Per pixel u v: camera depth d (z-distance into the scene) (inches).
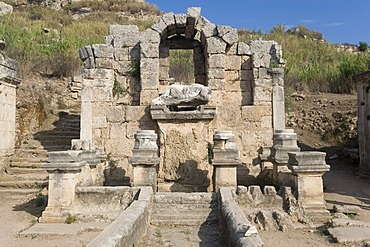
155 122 505.0
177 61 1095.0
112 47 544.7
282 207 359.3
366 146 597.0
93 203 363.3
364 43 1759.4
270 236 309.7
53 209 351.9
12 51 854.5
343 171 636.1
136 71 551.8
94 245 190.4
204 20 545.0
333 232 308.5
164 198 365.4
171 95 490.0
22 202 438.6
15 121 603.5
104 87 530.0
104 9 2132.1
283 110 526.0
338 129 770.2
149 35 536.7
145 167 394.6
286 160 412.8
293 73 1116.5
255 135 518.3
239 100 553.3
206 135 475.8
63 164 354.3
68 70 894.4
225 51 550.6
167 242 288.4
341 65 1080.2
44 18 1788.9
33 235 306.8
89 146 439.2
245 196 364.8
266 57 539.5
